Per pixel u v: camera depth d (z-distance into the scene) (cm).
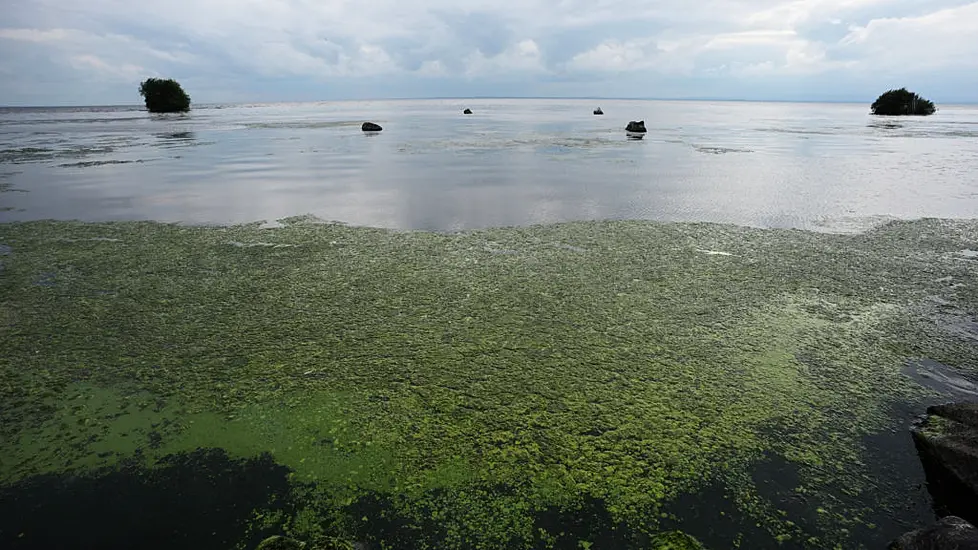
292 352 566
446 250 916
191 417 461
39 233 1010
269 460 412
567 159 2206
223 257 876
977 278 784
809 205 1288
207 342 588
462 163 2083
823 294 723
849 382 514
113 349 571
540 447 424
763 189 1495
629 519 360
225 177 1703
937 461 391
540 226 1081
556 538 347
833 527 354
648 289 739
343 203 1309
